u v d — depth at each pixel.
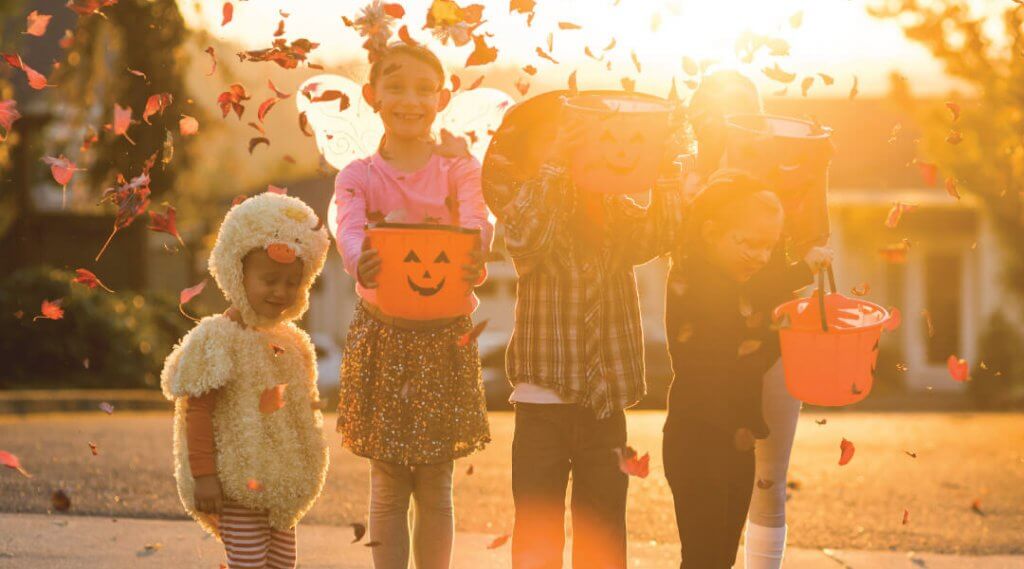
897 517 6.98
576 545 3.84
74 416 12.89
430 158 4.14
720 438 3.76
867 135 28.62
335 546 5.54
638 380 3.84
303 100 4.25
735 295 3.80
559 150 3.65
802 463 9.51
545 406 3.75
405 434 3.98
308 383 3.80
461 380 4.06
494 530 6.30
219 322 3.69
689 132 4.04
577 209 3.80
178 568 4.98
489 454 9.62
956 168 15.78
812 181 3.81
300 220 3.76
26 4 19.09
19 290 16.91
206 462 3.61
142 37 17.41
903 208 4.16
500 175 3.87
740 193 3.72
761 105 4.13
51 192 20.34
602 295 3.80
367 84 4.10
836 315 3.81
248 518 3.67
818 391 3.70
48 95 18.33
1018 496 7.83
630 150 3.52
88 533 5.68
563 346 3.75
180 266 24.61
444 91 4.08
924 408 21.88
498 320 29.59
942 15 13.35
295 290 3.76
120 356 17.08
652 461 9.41
